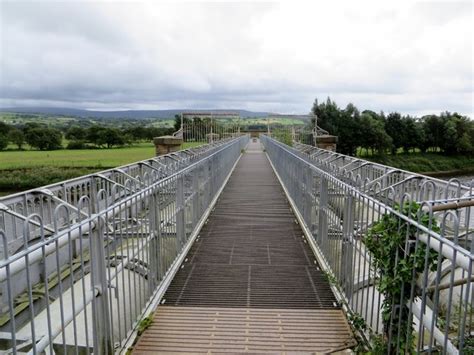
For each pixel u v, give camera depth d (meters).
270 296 3.94
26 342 3.36
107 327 2.70
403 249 2.36
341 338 3.11
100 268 2.62
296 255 5.23
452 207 2.37
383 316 2.62
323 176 4.86
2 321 3.61
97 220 2.56
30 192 4.20
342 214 4.01
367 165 6.67
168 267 4.47
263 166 17.47
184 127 22.16
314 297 3.92
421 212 2.18
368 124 32.91
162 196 4.24
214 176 9.01
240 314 3.53
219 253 5.30
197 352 2.89
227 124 31.58
